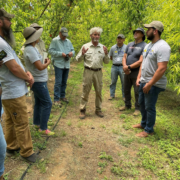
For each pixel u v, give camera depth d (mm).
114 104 4668
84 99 3727
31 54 2379
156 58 2574
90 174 2092
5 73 1852
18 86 1948
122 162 2295
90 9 5828
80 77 7906
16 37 2938
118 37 4594
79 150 2561
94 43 3385
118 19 4809
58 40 4223
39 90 2635
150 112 2805
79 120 3629
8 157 2275
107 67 10773
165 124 3367
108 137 2949
